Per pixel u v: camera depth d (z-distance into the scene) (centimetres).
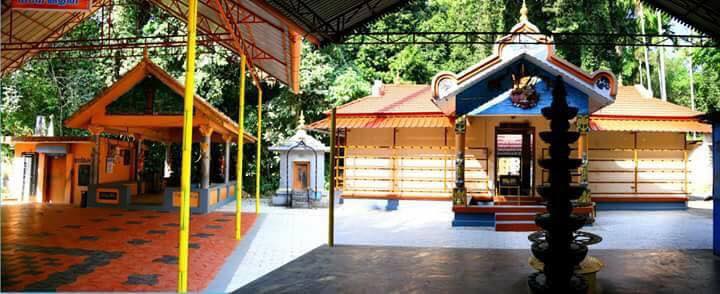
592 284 750
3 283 746
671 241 1196
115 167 2158
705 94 3459
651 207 1906
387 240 1220
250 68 1498
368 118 1911
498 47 1545
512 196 1783
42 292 702
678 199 1906
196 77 2622
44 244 1075
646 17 3128
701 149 2867
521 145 1850
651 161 1925
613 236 1271
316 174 2125
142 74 1752
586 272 746
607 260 959
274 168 2909
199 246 1088
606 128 1831
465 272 864
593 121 1888
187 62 702
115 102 1773
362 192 1908
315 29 1097
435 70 2956
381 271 872
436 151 1888
